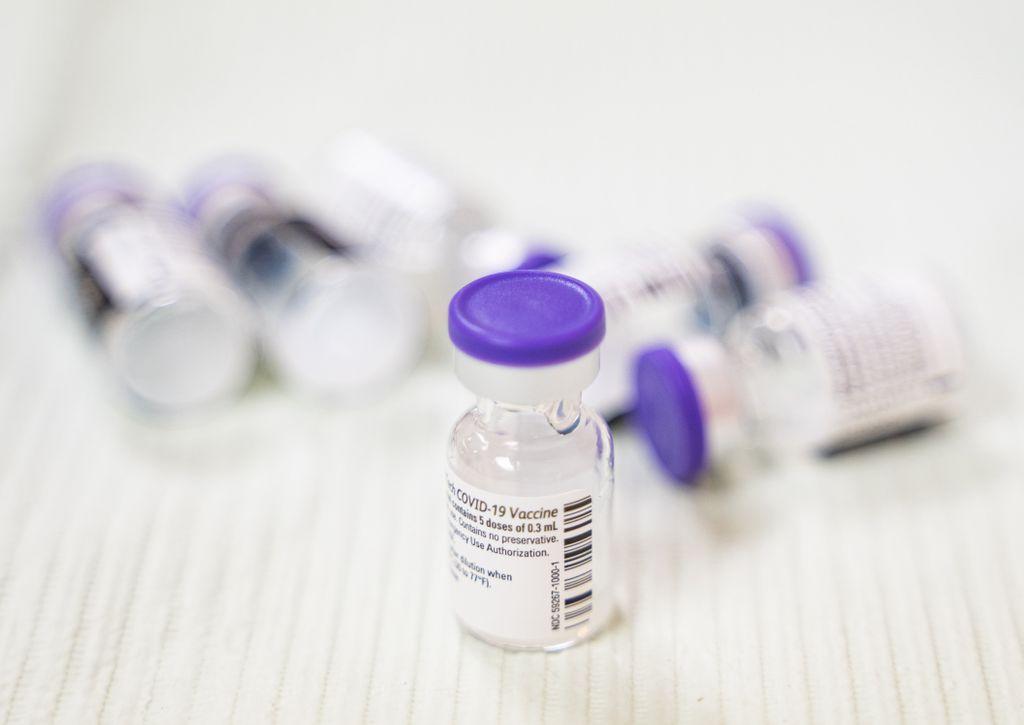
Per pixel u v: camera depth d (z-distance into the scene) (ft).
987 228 0.85
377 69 1.02
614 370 0.72
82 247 0.77
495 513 0.60
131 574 0.67
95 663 0.63
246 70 1.01
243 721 0.61
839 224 0.87
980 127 0.94
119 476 0.72
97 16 1.03
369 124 0.96
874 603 0.65
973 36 1.03
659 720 0.61
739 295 0.76
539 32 1.06
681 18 1.06
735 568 0.67
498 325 0.58
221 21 1.05
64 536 0.68
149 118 0.96
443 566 0.67
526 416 0.61
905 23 1.04
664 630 0.64
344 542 0.68
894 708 0.61
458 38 1.05
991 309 0.79
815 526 0.69
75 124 0.94
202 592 0.66
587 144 0.95
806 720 0.61
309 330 0.75
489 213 0.83
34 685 0.62
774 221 0.77
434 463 0.73
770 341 0.72
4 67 0.97
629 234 0.87
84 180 0.80
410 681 0.62
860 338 0.70
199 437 0.74
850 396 0.70
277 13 1.06
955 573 0.66
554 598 0.62
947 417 0.72
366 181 0.85
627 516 0.69
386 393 0.77
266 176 0.84
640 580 0.66
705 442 0.69
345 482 0.71
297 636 0.64
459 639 0.64
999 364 0.76
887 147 0.93
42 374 0.77
